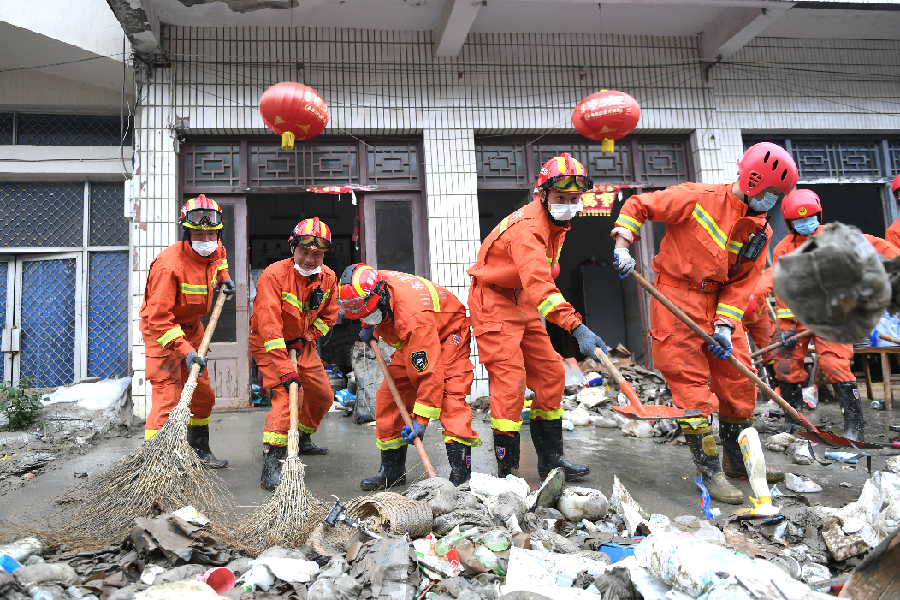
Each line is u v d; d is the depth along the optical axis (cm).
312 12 604
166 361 339
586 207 673
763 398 577
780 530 224
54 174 641
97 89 648
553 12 631
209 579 189
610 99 508
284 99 471
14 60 606
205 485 265
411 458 387
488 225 990
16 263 649
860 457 360
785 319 471
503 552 205
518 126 659
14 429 495
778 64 716
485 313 304
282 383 316
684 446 413
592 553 209
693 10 643
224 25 614
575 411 521
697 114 693
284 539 229
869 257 83
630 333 810
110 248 653
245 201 625
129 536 221
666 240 309
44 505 295
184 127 603
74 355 643
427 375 288
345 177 643
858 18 688
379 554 194
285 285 341
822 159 740
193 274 348
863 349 536
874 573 138
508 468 305
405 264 646
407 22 630
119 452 439
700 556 161
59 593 178
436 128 646
